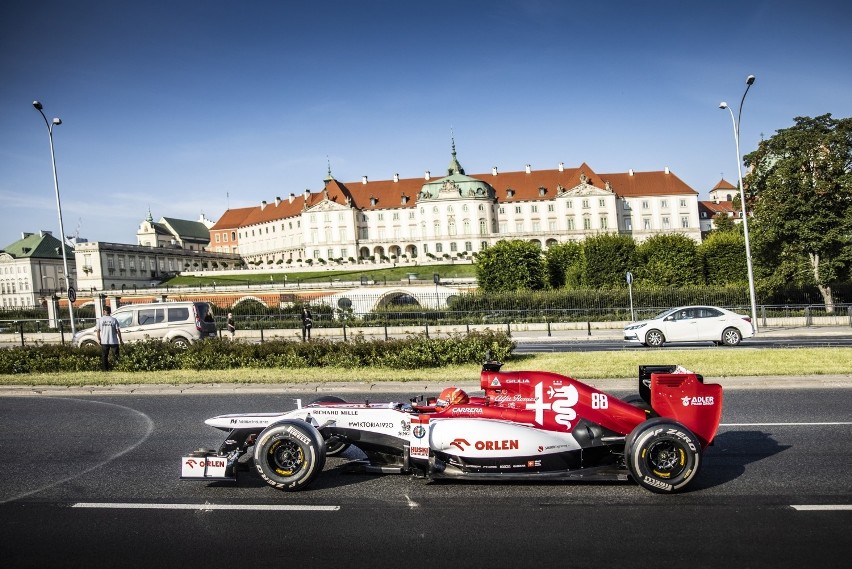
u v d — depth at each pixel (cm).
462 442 679
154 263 12000
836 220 3347
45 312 4472
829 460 737
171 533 567
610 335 2825
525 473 674
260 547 530
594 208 11975
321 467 677
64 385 1407
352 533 557
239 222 15538
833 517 566
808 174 3434
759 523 556
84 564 505
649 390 760
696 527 551
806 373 1280
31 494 686
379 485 698
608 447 704
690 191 12275
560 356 1620
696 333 2167
